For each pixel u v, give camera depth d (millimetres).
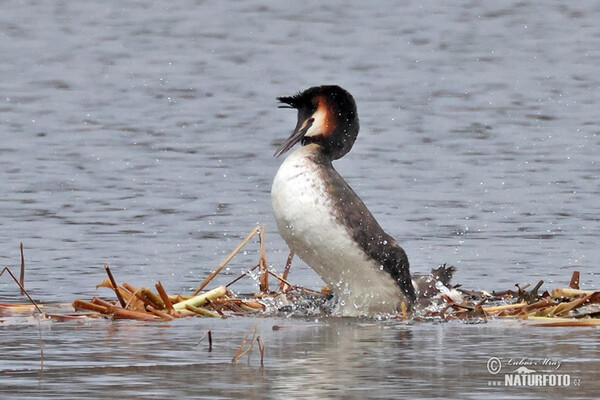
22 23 40531
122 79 31516
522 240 15250
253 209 17359
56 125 25078
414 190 18766
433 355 8727
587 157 21797
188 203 17734
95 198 18125
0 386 7586
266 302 11422
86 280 12711
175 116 26375
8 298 11664
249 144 23172
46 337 9406
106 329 9836
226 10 44062
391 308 11156
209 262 13922
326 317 10875
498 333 9789
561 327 10141
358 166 20734
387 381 7797
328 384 7699
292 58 35062
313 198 10992
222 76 32094
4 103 27656
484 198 18156
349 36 38969
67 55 35219
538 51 36062
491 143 23250
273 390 7516
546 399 7344
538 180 19672
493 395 7441
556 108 27453
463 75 32250
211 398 7289
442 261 13984
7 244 14844
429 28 40375
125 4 44781
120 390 7484
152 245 14891
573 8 43688
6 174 20047
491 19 41875
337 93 11484
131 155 21922
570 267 13656
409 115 26422
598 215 16938
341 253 10992
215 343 9203
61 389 7500
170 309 10773
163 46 37062
